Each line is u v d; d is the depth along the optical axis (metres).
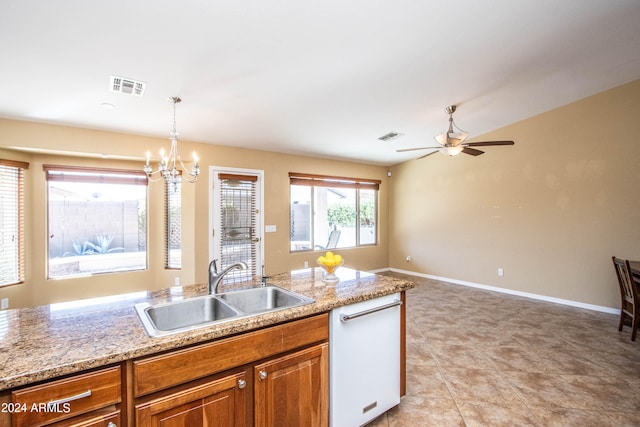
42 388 0.91
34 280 3.66
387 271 6.68
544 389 2.18
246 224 4.84
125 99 2.87
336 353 1.58
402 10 1.97
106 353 1.00
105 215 4.16
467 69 2.86
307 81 2.81
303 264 5.46
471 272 5.27
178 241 4.48
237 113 3.42
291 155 5.36
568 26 2.36
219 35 2.05
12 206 3.46
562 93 3.74
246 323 1.27
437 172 5.80
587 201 3.97
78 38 1.97
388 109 3.63
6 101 2.78
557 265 4.24
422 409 1.97
